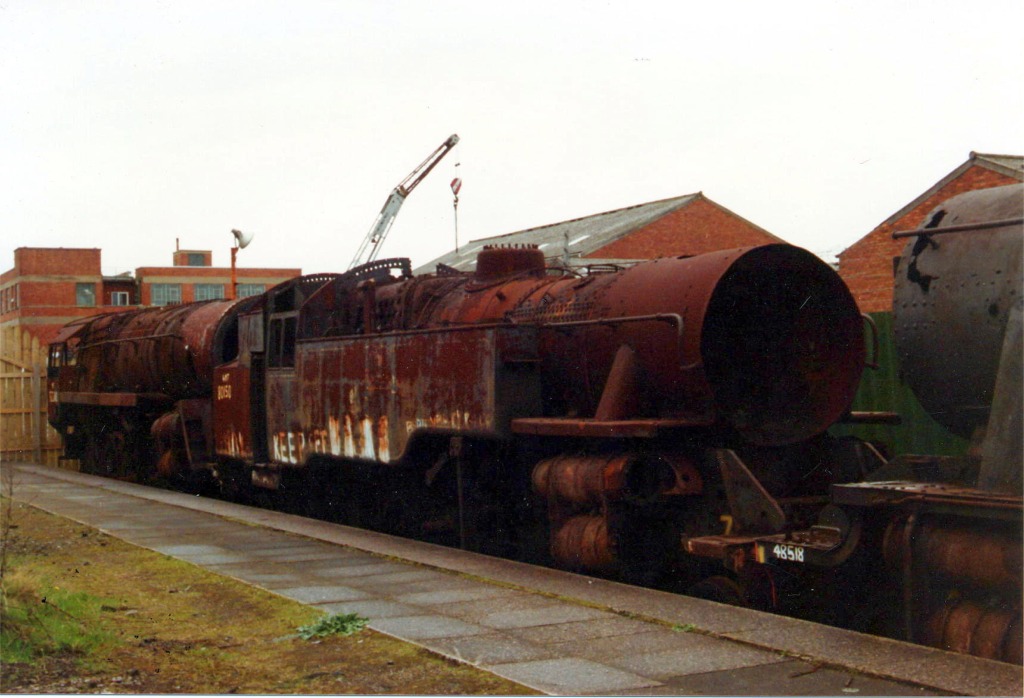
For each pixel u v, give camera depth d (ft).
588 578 30.27
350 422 44.80
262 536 39.78
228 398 57.11
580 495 32.81
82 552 36.32
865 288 69.15
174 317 69.56
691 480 30.76
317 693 19.90
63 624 24.16
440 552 35.40
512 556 39.45
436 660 21.83
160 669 21.56
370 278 51.11
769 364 32.68
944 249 26.58
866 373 44.47
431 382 39.01
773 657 21.59
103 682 20.58
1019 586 21.80
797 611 29.04
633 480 31.65
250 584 29.84
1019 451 22.44
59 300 177.37
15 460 89.71
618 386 32.76
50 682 20.51
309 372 48.34
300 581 30.58
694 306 31.53
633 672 20.76
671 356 32.04
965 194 27.30
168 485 70.03
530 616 25.66
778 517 28.81
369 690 20.04
